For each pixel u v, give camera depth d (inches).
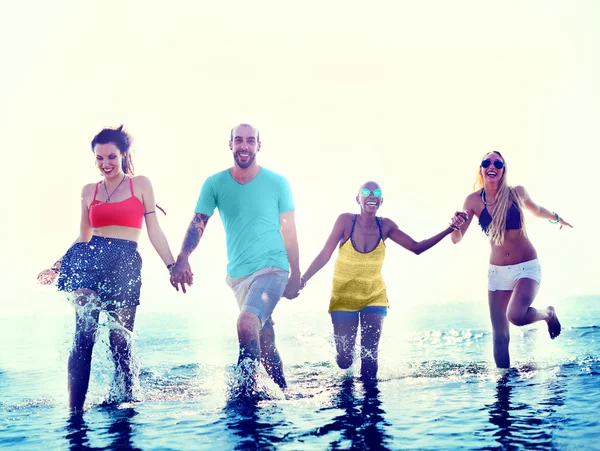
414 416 135.5
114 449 117.5
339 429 126.3
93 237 173.0
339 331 214.5
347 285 212.7
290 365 231.0
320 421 133.7
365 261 211.5
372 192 208.2
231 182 184.1
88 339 161.5
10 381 204.5
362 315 213.8
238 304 185.9
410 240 210.1
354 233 212.4
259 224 180.4
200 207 186.7
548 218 223.3
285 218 189.3
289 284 191.5
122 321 172.1
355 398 159.5
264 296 172.6
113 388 170.2
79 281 166.1
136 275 173.8
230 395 166.4
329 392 170.7
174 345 303.1
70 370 157.9
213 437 123.0
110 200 172.1
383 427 126.8
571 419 126.5
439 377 188.4
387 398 157.6
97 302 166.4
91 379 169.9
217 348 289.0
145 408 154.3
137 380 176.4
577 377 173.0
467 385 171.2
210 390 178.5
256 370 164.7
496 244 207.8
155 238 176.9
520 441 113.4
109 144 172.4
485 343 273.0
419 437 118.5
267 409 147.7
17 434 131.4
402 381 185.0
